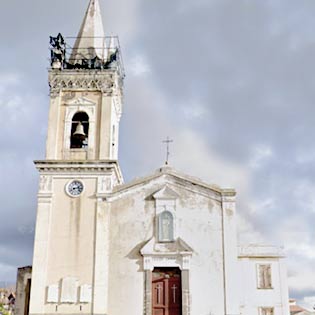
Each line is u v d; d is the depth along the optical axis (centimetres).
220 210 2994
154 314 2838
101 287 2844
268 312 3466
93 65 3306
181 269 2869
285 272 3553
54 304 2817
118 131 3534
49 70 3262
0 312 4450
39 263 2894
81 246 2925
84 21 3531
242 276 3547
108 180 3048
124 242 2945
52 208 3000
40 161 3062
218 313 2791
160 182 3062
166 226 2967
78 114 3228
